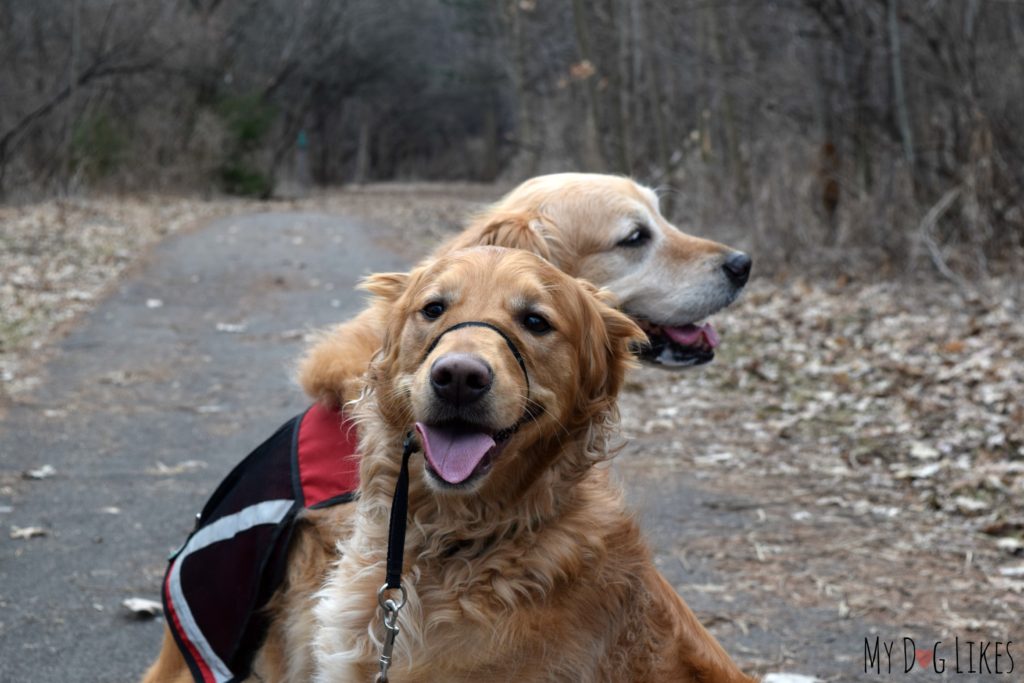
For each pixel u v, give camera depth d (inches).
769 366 351.6
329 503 117.2
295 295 517.0
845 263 495.8
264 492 121.0
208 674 122.2
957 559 193.9
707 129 706.2
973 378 304.0
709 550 199.2
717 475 247.9
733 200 614.9
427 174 3154.5
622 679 104.0
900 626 167.0
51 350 382.6
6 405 307.3
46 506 223.3
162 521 216.1
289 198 1499.8
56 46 989.2
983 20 501.7
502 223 135.8
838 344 366.9
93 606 173.9
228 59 1454.2
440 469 93.1
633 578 106.3
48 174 950.4
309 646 116.8
